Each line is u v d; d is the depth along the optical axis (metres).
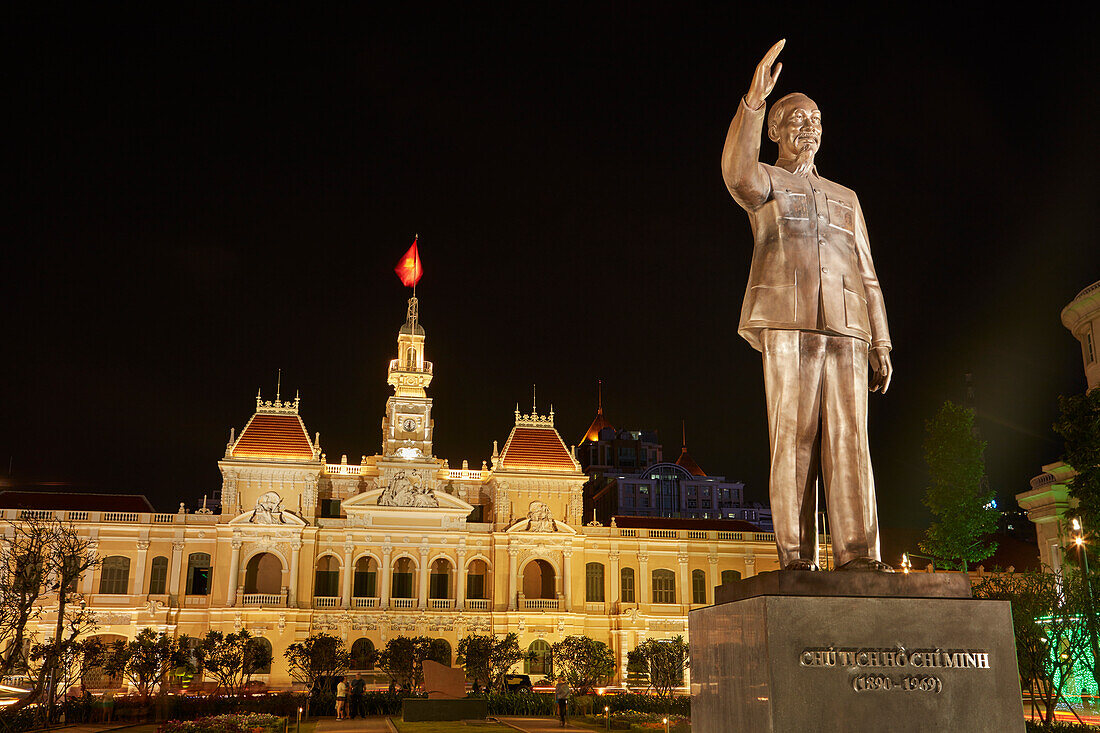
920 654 8.44
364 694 50.91
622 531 89.06
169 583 79.62
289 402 87.19
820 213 10.45
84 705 42.78
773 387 10.06
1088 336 58.31
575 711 48.06
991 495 83.44
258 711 47.00
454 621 82.31
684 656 68.06
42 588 70.69
